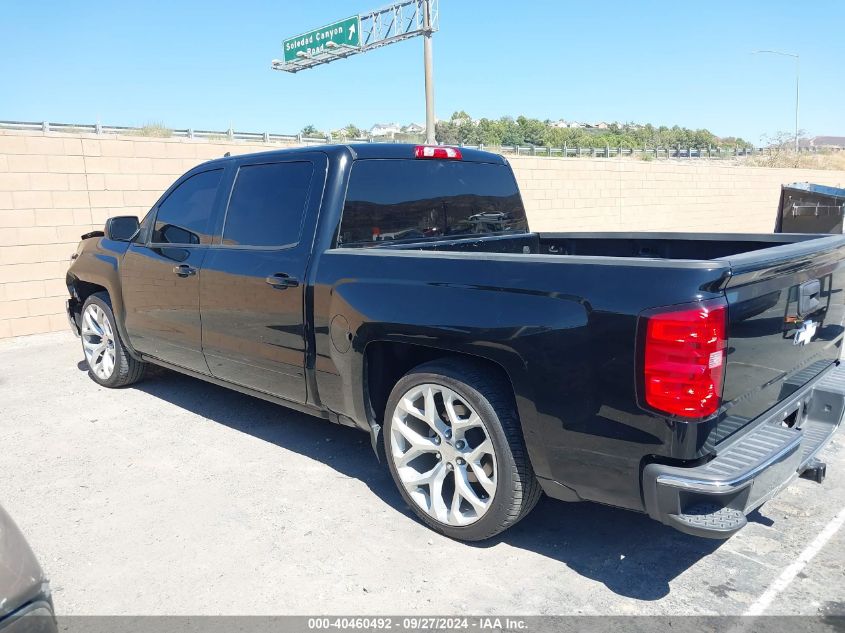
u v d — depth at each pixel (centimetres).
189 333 479
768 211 2512
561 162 1692
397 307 336
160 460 447
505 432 308
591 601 292
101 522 366
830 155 4869
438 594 298
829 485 399
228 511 376
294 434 490
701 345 250
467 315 310
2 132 820
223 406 554
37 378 652
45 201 861
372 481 412
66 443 480
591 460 283
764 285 280
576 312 278
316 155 400
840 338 377
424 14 2234
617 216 1883
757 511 369
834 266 346
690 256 455
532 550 333
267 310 409
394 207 416
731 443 279
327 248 381
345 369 370
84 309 614
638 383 263
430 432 352
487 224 484
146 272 509
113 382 601
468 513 336
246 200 435
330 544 340
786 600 290
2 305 839
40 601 193
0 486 412
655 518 268
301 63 3014
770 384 301
